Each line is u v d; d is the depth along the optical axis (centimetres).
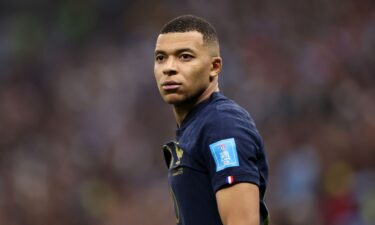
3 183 5181
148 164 5272
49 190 5000
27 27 7362
